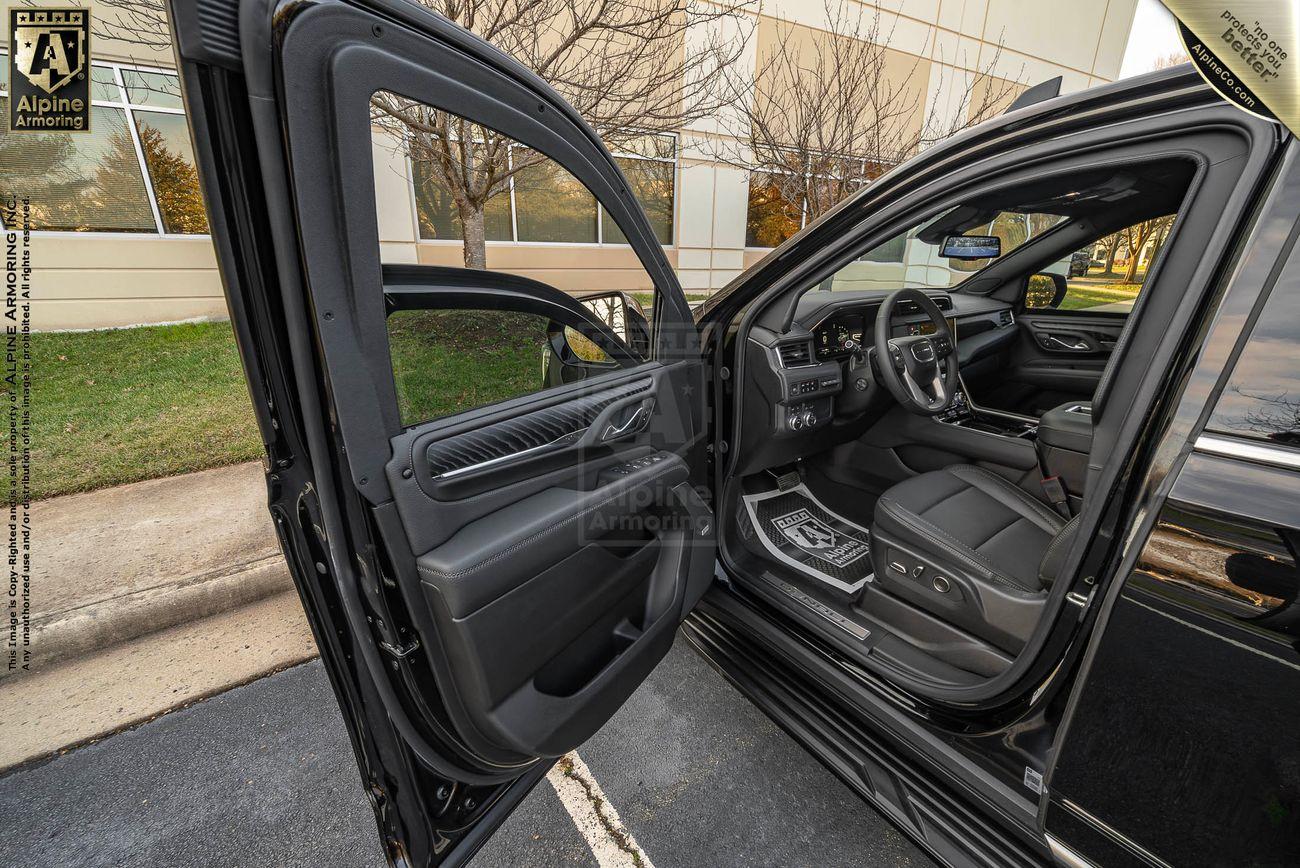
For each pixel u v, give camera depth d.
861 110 6.02
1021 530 1.45
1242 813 0.69
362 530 0.76
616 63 4.86
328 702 1.74
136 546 2.34
